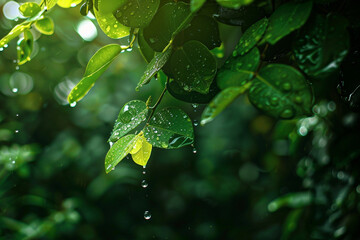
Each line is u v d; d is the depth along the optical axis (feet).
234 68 1.86
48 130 9.81
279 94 1.79
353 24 1.82
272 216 8.37
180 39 2.05
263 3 1.93
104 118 9.69
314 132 3.54
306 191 3.72
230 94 1.69
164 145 2.06
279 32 1.80
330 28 1.78
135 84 9.39
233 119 9.07
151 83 8.79
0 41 2.15
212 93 2.09
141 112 2.10
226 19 2.03
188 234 9.93
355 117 2.85
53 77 9.46
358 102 2.18
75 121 9.80
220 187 9.54
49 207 8.46
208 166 9.66
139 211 9.90
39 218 8.30
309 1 1.79
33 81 9.29
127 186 9.91
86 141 9.91
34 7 2.16
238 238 9.11
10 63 9.05
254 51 1.83
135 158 2.16
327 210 3.25
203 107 9.25
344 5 1.83
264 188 8.86
